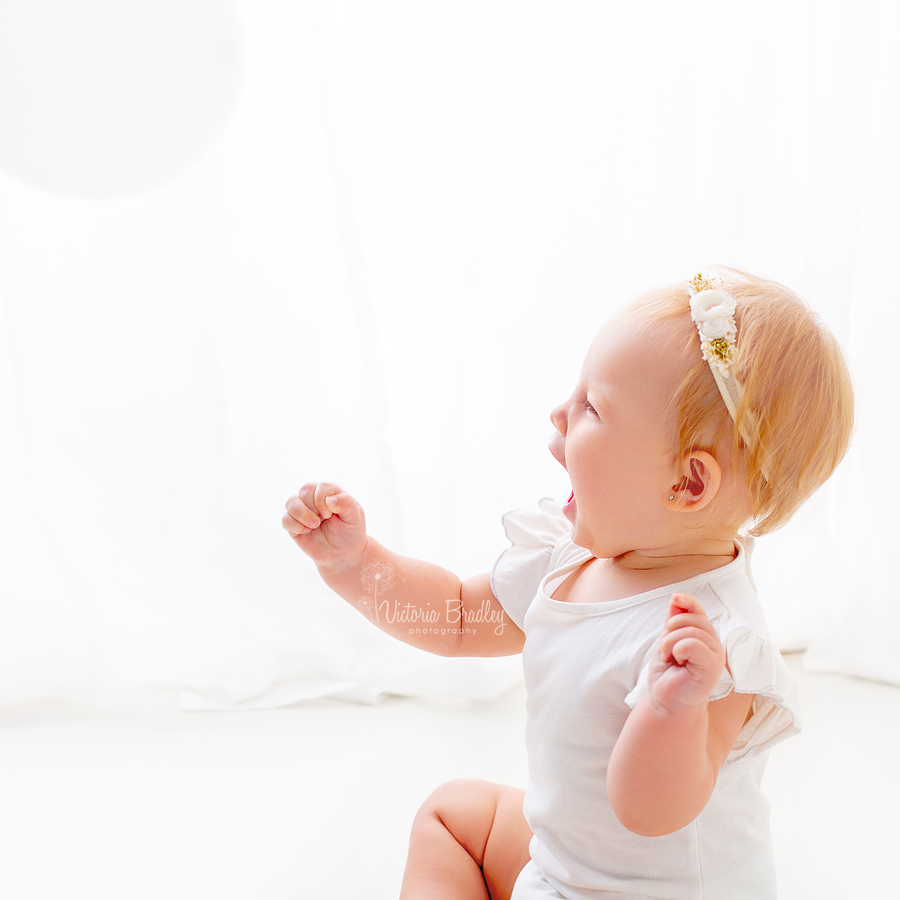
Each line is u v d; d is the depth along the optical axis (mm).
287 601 1557
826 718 1428
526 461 1558
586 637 863
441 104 1521
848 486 1616
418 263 1549
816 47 1499
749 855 861
